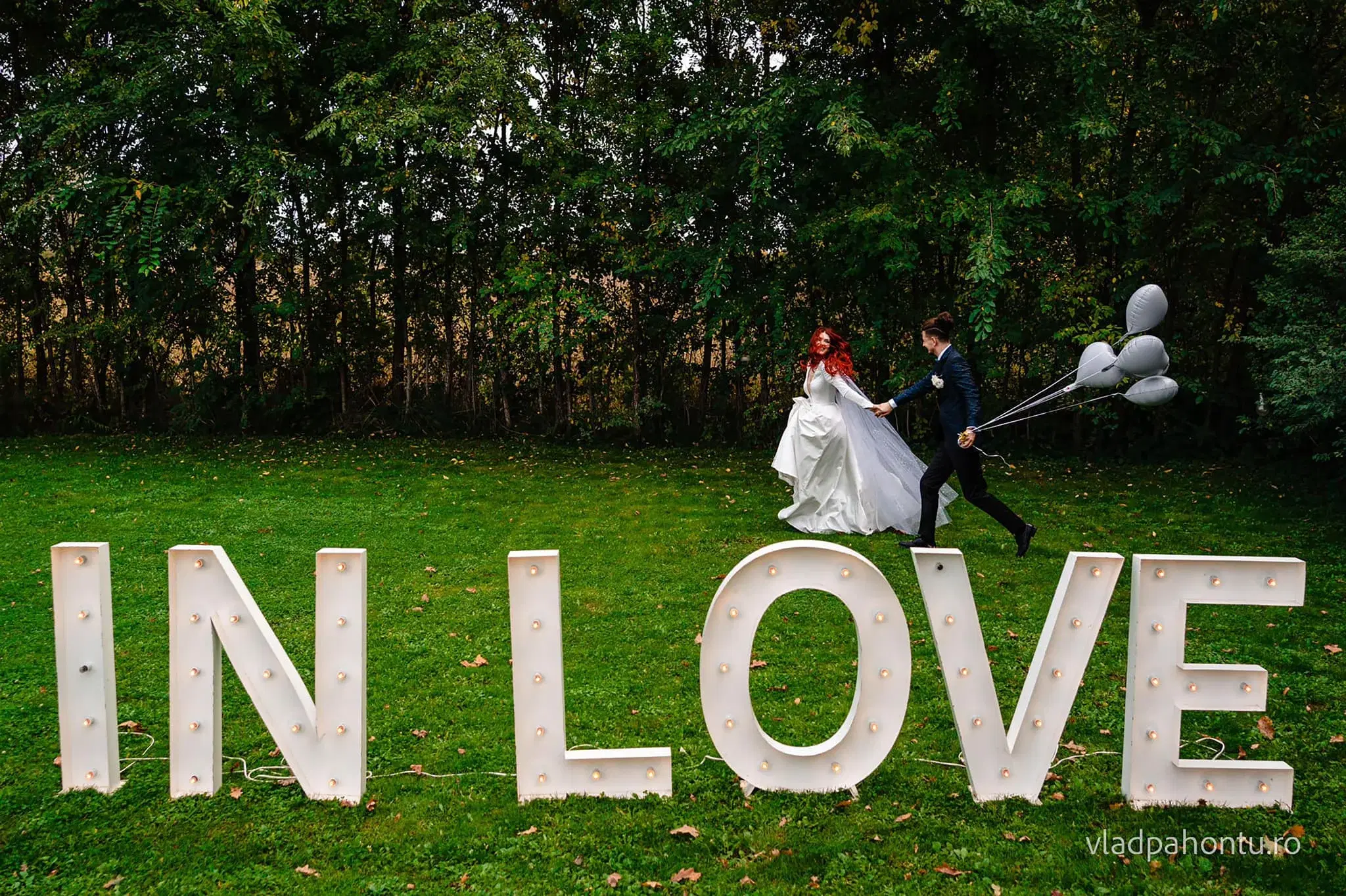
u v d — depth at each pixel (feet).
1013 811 10.12
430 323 41.60
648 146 38.65
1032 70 33.53
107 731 10.42
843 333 38.50
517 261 37.52
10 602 17.42
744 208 38.40
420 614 17.34
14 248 39.52
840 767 10.42
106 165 35.50
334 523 24.64
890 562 21.02
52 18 39.29
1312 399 23.85
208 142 36.88
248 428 41.09
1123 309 35.53
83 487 28.94
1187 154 31.32
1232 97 34.83
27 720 12.44
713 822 9.95
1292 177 30.78
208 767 10.31
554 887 8.77
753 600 10.11
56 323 39.81
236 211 37.50
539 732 10.29
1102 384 19.26
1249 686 10.09
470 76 34.04
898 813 10.11
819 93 32.63
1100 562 10.18
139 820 9.87
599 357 41.34
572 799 10.33
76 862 9.11
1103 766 11.28
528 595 10.17
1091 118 29.89
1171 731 10.14
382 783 10.78
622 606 17.97
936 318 21.48
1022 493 29.37
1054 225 35.60
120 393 41.86
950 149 36.14
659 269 37.37
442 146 34.01
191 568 10.10
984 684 10.23
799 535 23.70
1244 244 32.65
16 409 41.19
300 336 40.40
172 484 29.60
